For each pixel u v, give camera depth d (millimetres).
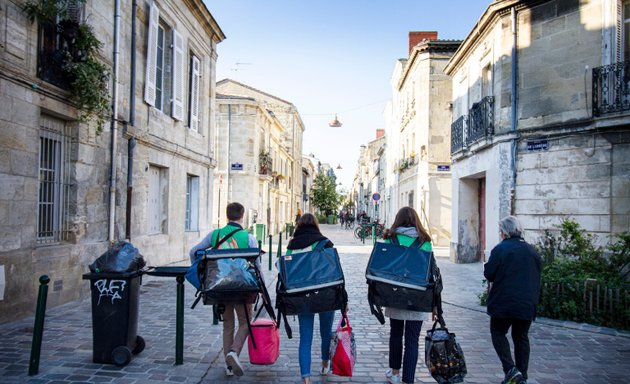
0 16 6387
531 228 11312
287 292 4207
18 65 6738
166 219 12625
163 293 9367
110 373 4734
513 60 11742
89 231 8734
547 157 11039
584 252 8602
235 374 4699
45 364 4934
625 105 9492
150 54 11219
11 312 6625
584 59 10438
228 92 39094
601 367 5270
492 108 12703
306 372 4309
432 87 22641
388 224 38625
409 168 26516
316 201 64938
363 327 7145
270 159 29547
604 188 9984
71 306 7766
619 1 9977
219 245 4816
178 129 13383
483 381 4855
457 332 6844
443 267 14914
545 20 11227
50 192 7930
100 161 9086
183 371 4879
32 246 7066
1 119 6438
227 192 26156
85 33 7961
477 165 14102
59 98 7691
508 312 4309
